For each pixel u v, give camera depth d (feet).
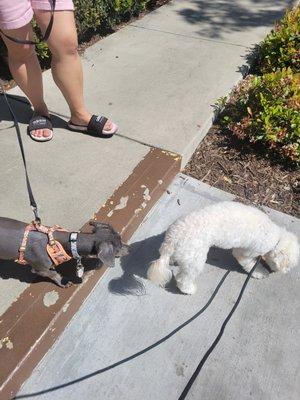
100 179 4.58
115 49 7.11
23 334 3.21
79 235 3.38
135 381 3.28
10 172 4.57
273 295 3.96
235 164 5.31
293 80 5.71
